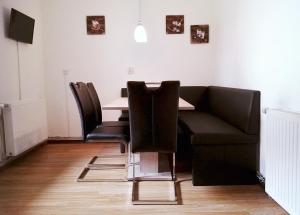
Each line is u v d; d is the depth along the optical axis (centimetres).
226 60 384
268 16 246
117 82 443
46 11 430
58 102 444
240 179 264
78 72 441
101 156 363
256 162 264
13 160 343
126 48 437
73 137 448
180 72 441
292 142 173
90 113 299
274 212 209
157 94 235
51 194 247
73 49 437
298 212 167
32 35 386
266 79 252
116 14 431
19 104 325
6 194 248
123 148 382
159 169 305
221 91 354
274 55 234
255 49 280
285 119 182
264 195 241
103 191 252
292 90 203
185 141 305
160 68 440
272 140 204
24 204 228
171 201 227
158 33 434
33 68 405
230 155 260
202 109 430
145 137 242
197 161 259
